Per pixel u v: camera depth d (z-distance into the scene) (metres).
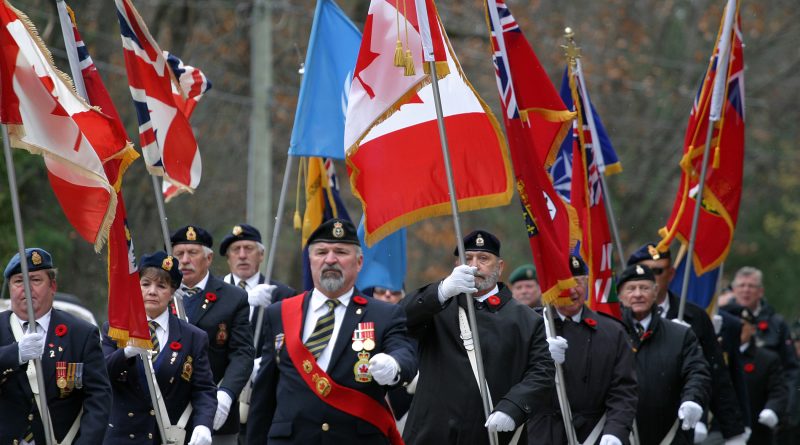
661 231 46.03
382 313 32.69
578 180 41.59
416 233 109.56
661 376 40.62
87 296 77.88
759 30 108.81
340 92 43.44
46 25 77.31
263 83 74.31
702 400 39.81
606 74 108.00
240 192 94.12
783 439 59.62
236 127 94.44
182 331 36.25
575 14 110.00
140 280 36.03
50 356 32.66
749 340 56.69
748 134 116.06
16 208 30.77
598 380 36.97
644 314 41.53
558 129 36.78
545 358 33.59
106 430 32.72
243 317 40.69
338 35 43.75
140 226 85.25
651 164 112.81
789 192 126.50
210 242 41.41
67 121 31.89
